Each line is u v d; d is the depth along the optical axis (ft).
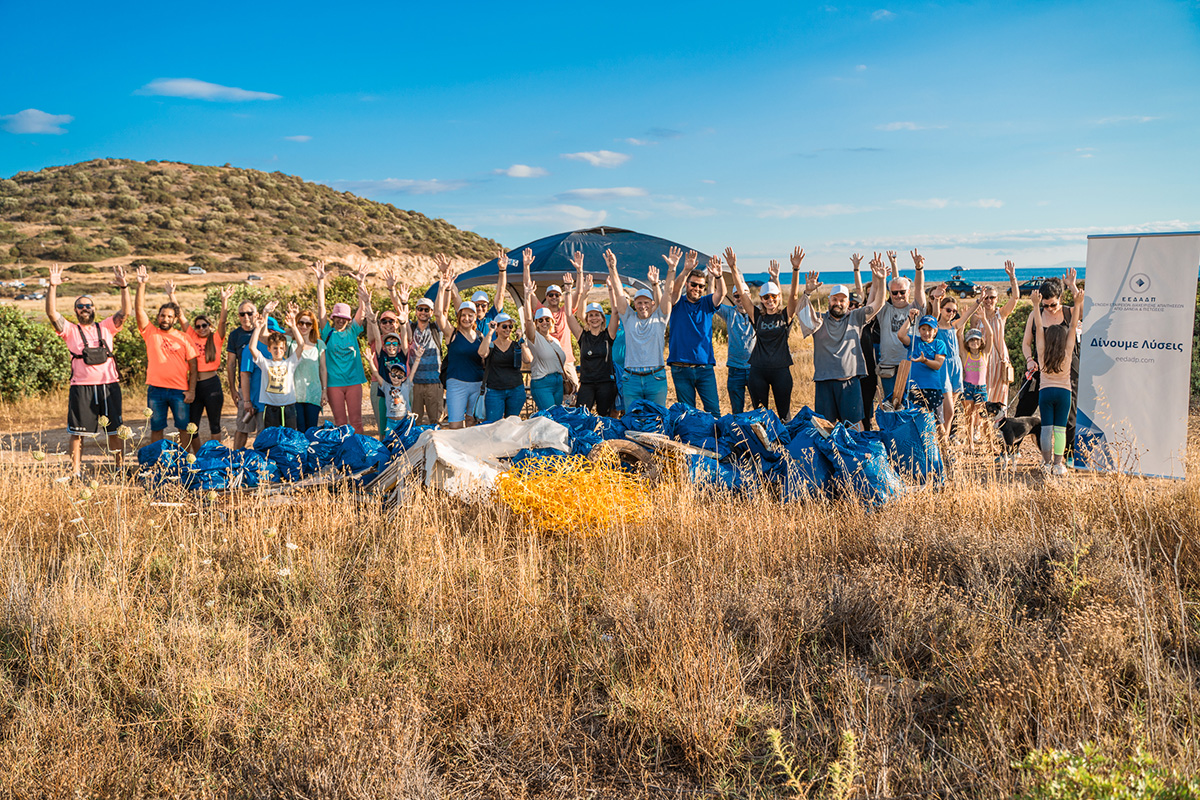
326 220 314.96
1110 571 14.67
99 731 11.09
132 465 28.53
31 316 52.11
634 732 11.17
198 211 292.20
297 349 31.78
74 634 13.30
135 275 31.09
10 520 20.47
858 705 11.32
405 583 16.15
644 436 24.93
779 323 28.94
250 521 19.98
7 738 10.85
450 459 22.22
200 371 32.71
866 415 31.78
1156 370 25.21
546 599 15.26
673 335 30.60
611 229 55.01
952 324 28.78
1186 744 8.95
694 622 13.48
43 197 282.77
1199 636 12.62
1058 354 25.62
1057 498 19.77
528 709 11.53
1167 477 24.79
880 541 17.35
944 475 22.26
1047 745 9.48
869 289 31.81
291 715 11.14
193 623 14.20
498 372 30.40
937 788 9.46
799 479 22.12
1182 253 24.79
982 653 12.25
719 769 10.34
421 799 9.43
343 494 22.70
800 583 15.48
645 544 18.31
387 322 32.58
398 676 12.52
